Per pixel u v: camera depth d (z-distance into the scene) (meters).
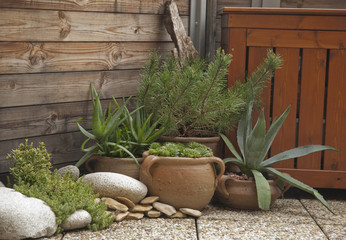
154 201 2.70
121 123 3.29
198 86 3.08
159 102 3.21
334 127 3.21
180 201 2.70
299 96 3.24
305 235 2.44
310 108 3.21
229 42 3.21
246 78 3.24
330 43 3.15
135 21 3.42
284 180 2.91
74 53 3.06
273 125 3.00
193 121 3.24
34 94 2.87
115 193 2.64
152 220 2.59
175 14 3.61
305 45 3.16
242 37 3.19
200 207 2.77
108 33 3.24
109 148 3.02
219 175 2.82
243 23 3.18
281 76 3.20
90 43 3.15
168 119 3.09
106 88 3.29
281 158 2.99
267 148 2.99
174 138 3.15
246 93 3.14
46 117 2.96
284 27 3.16
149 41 3.56
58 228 2.32
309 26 3.15
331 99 3.19
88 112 3.23
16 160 2.66
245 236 2.40
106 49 3.25
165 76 3.10
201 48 4.04
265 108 3.24
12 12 2.70
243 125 3.15
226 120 3.20
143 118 3.25
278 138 3.25
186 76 3.00
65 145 3.12
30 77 2.84
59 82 3.00
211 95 3.08
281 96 3.21
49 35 2.89
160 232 2.40
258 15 3.17
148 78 3.21
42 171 2.62
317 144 3.22
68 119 3.10
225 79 3.29
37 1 2.81
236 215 2.77
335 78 3.17
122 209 2.58
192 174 2.69
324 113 3.29
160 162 2.72
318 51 3.17
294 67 3.19
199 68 3.32
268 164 2.98
